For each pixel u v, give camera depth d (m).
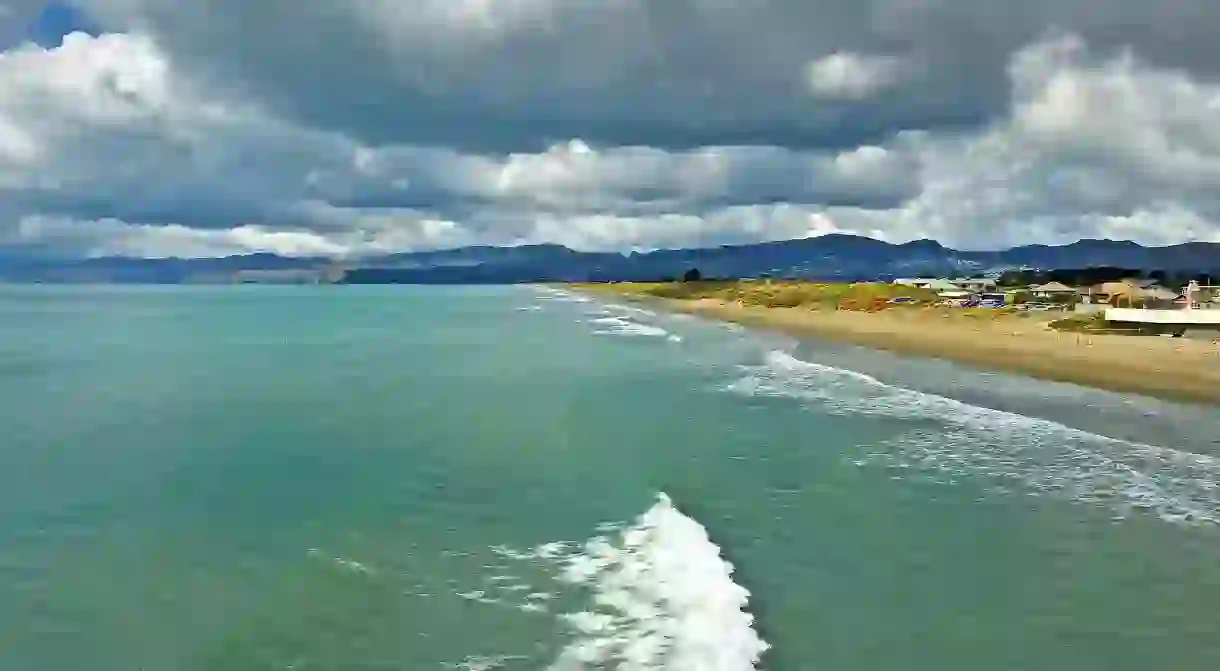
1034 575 11.80
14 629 10.20
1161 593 11.26
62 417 25.41
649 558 12.49
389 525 14.27
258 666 9.24
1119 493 16.12
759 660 9.25
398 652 9.50
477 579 11.68
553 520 14.46
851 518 14.45
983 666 9.19
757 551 12.79
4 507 15.40
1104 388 30.53
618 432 22.62
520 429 23.27
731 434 22.27
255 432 22.84
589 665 9.12
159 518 14.72
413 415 25.70
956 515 14.66
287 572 12.02
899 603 10.81
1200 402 27.28
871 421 24.16
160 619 10.49
